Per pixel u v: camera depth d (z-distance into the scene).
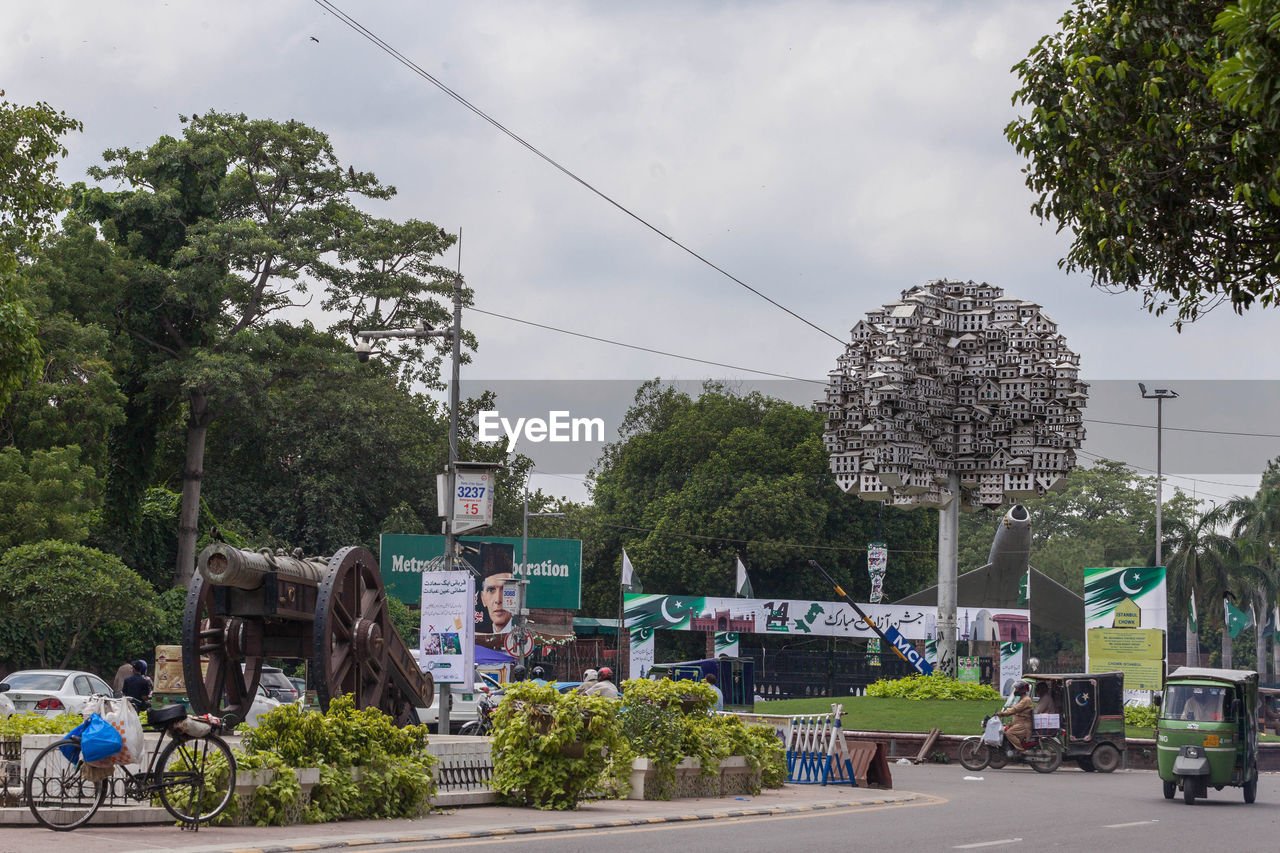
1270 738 38.88
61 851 10.00
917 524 72.69
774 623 58.72
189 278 45.72
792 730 22.84
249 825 12.46
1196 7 11.28
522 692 16.28
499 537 63.00
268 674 34.75
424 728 15.29
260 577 17.17
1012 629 57.62
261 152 49.69
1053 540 102.75
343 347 51.25
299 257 46.94
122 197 49.44
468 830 12.80
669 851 11.80
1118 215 11.68
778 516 67.19
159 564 49.84
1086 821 17.05
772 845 12.66
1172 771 21.39
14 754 13.45
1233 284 11.67
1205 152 11.12
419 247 51.97
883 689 38.44
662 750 18.11
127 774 11.67
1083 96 11.88
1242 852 13.55
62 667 36.94
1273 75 8.54
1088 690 29.48
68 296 45.56
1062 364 37.03
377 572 18.72
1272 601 86.19
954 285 38.50
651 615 58.19
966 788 23.62
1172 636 100.38
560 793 15.75
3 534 38.19
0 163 23.16
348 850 11.12
